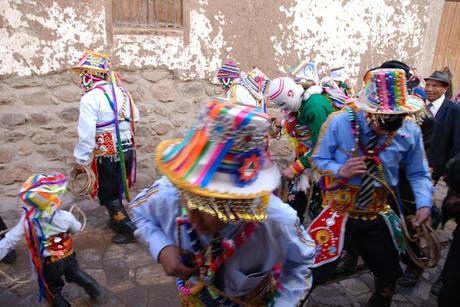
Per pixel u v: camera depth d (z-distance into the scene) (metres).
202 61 4.86
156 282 3.12
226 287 1.47
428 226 2.26
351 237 2.41
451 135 3.79
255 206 1.14
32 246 2.51
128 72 4.46
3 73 3.80
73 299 2.88
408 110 1.91
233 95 3.51
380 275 2.46
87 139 3.41
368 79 2.06
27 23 3.79
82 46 4.11
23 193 2.43
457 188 2.08
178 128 4.93
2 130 3.94
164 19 4.55
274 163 1.25
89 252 3.52
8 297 2.88
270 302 1.57
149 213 1.52
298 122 3.15
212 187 1.07
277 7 5.14
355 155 2.18
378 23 5.98
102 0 4.10
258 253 1.39
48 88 4.06
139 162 4.80
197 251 1.37
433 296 3.08
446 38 7.70
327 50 5.72
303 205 3.52
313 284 2.40
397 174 2.25
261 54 5.25
